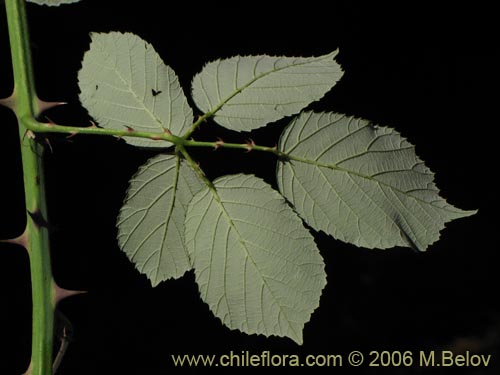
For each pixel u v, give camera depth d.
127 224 0.27
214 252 0.27
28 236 0.28
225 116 0.28
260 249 0.27
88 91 0.28
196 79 0.28
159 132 0.28
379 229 0.28
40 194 0.28
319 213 0.28
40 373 0.28
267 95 0.28
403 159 0.28
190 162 0.28
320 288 0.27
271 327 0.27
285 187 0.28
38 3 0.32
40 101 0.28
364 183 0.28
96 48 0.28
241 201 0.27
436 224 0.28
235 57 0.29
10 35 0.28
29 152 0.28
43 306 0.28
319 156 0.28
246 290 0.27
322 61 0.28
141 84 0.28
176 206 0.28
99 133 0.27
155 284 0.27
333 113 0.28
